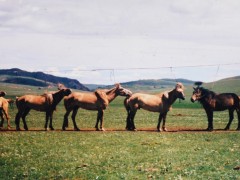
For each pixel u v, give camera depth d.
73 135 30.73
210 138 29.38
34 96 35.41
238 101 36.12
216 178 16.31
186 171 17.64
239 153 22.53
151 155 21.80
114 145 25.53
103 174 17.30
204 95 35.09
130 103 35.19
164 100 34.75
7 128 36.69
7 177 16.92
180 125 41.69
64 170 18.19
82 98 34.88
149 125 41.75
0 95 37.19
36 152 22.86
